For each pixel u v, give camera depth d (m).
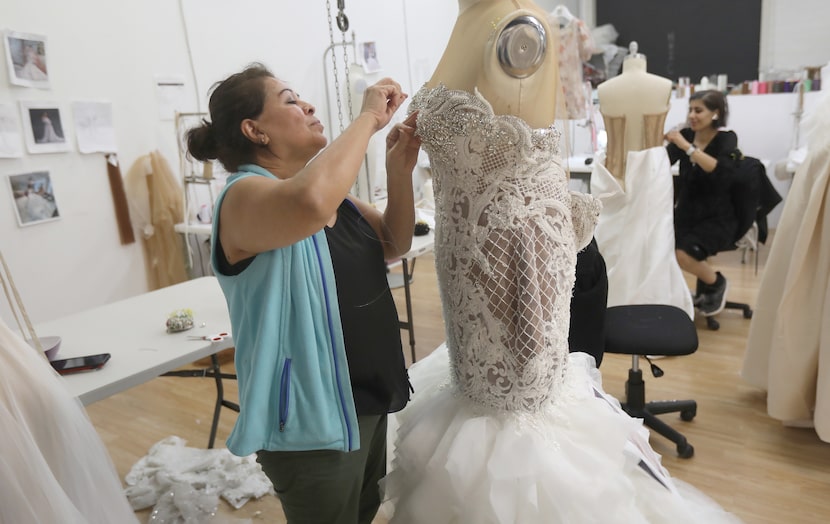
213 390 3.15
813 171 2.32
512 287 1.15
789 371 2.38
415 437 1.27
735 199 3.62
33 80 3.13
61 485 1.21
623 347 2.32
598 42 6.66
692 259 3.57
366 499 1.38
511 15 1.09
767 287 2.55
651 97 3.16
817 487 2.14
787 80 5.25
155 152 3.65
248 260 1.10
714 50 6.51
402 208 1.31
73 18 3.28
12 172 3.10
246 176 1.09
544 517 1.09
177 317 1.95
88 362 1.65
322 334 1.08
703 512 1.67
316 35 4.55
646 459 1.38
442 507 1.17
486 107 1.10
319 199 0.96
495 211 1.14
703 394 2.84
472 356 1.22
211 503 2.18
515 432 1.17
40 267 3.24
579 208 1.28
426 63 4.78
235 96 1.12
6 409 1.10
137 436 2.73
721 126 3.65
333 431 1.08
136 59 3.58
